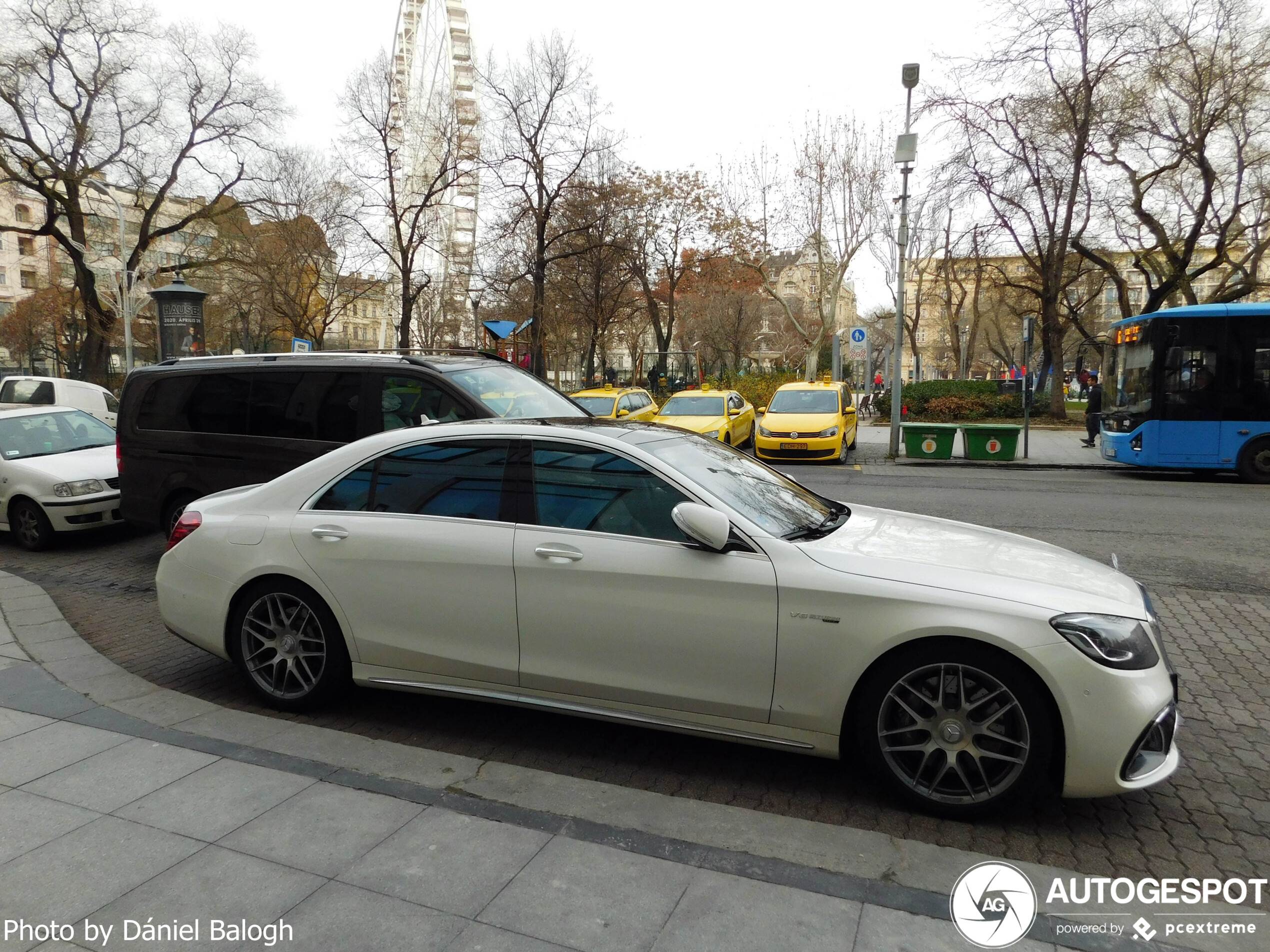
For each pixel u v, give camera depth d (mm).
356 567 4035
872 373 53281
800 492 4371
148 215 34500
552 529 3725
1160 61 22875
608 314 34781
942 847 2959
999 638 3066
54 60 30781
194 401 7270
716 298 52469
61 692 4363
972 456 18375
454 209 33250
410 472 4125
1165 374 14734
